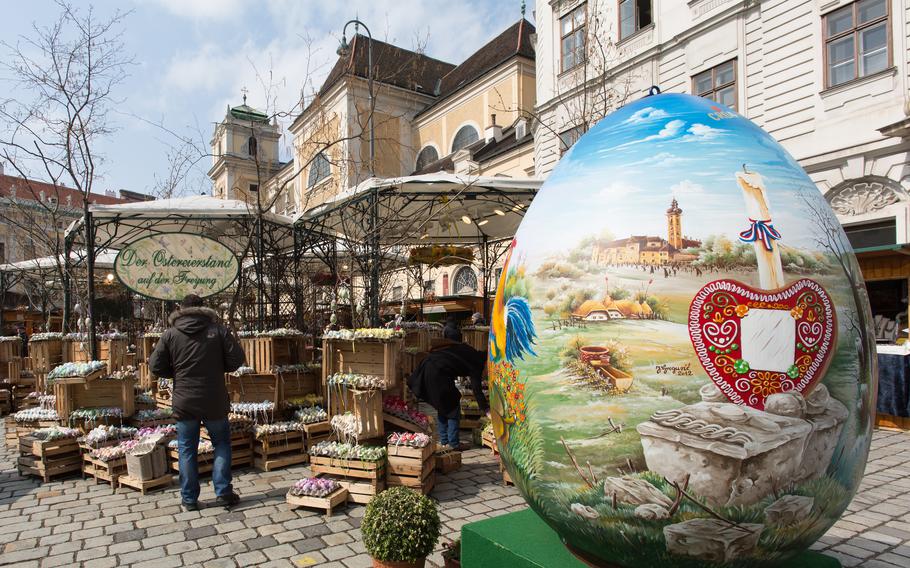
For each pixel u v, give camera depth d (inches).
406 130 1349.7
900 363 313.9
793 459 73.7
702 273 77.6
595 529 82.0
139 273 276.7
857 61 475.8
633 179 86.3
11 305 931.3
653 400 76.4
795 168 89.0
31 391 423.2
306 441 247.6
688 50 608.4
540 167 774.5
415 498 132.2
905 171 448.8
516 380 91.0
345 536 166.2
